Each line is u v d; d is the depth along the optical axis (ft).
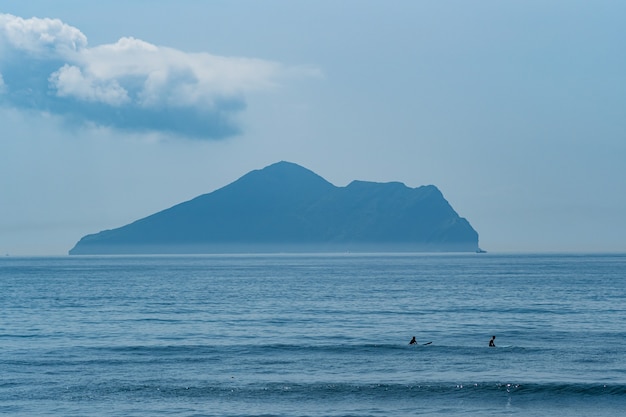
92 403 175.83
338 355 233.55
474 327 301.43
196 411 169.37
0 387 190.39
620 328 294.87
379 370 210.38
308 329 296.10
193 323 317.63
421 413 169.27
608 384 187.21
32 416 165.48
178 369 212.23
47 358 228.63
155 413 167.73
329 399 179.63
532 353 235.20
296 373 206.69
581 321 319.88
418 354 234.79
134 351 240.53
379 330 292.61
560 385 186.39
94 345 253.65
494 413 169.89
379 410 170.91
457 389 185.98
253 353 236.84
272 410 170.30
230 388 188.65
